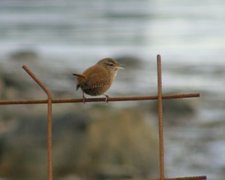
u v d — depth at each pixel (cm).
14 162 1458
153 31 4453
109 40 4022
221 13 5366
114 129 1538
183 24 4762
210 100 2397
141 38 4119
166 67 3130
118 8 5912
